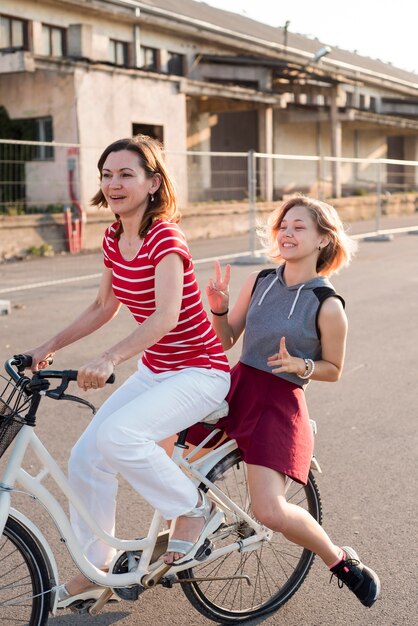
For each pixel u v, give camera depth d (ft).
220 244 66.13
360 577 10.32
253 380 10.23
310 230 10.23
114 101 69.51
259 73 88.58
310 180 113.19
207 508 9.70
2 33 72.38
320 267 10.69
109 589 9.65
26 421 8.80
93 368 8.62
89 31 69.26
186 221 71.97
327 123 115.44
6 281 43.75
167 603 10.96
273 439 9.79
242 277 43.32
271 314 10.28
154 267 9.29
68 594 9.71
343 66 116.26
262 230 11.05
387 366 23.86
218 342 10.00
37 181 68.13
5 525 8.94
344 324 10.10
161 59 87.51
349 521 13.32
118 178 9.27
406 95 140.67
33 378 8.74
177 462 9.80
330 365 10.14
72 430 17.87
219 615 10.46
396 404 19.99
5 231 56.08
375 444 17.08
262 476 9.71
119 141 9.45
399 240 66.69
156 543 9.88
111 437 9.06
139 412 9.25
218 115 94.84
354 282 41.57
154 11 82.94
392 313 32.60
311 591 11.30
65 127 66.74
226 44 94.17
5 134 69.00
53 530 13.02
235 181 96.84
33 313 32.86
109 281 10.41
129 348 8.91
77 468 9.68
